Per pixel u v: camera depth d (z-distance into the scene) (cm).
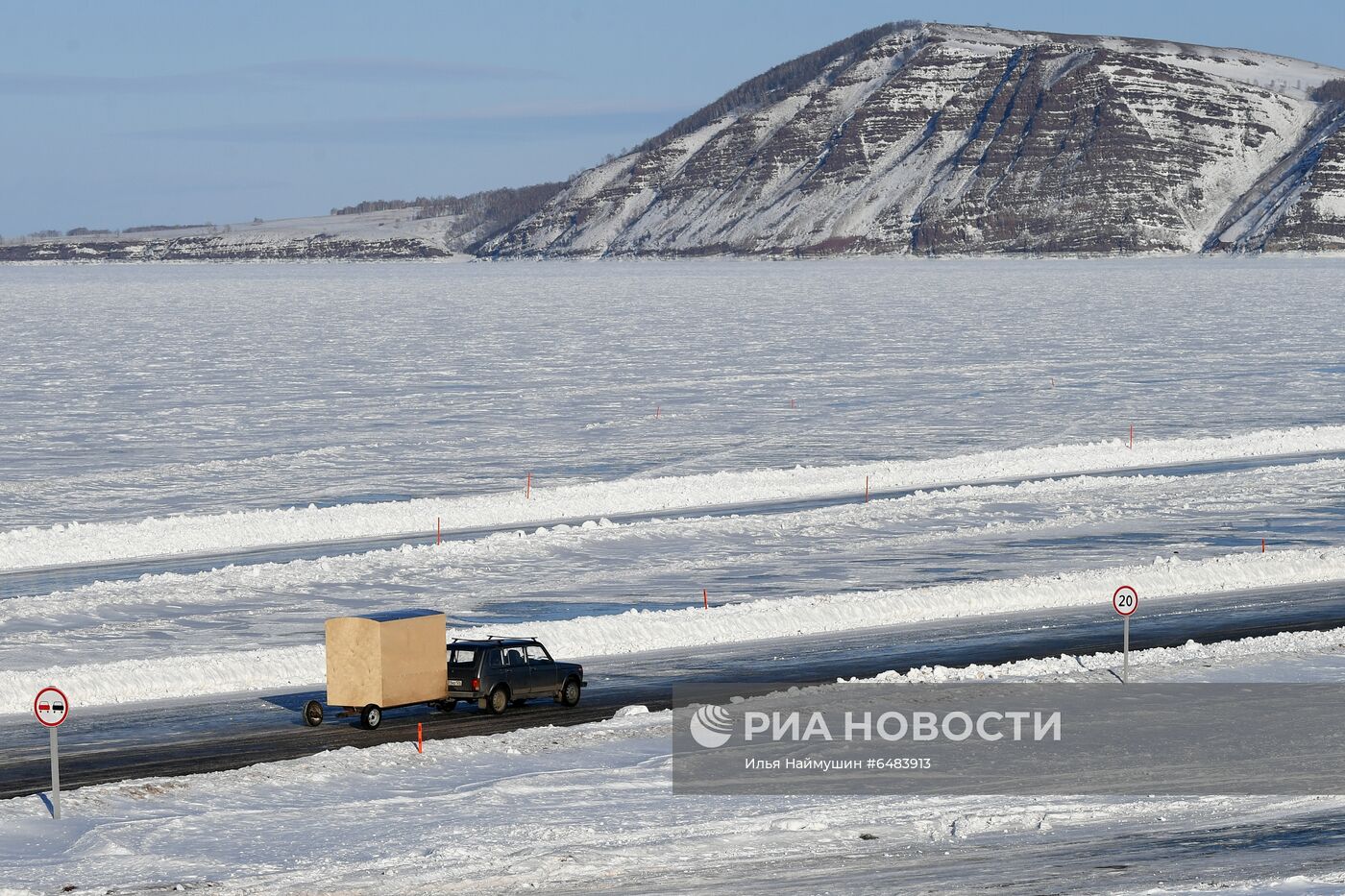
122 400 10181
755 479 6888
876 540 5647
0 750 3056
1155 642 4034
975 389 10738
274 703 3462
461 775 2798
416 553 5356
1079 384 10969
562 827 2417
